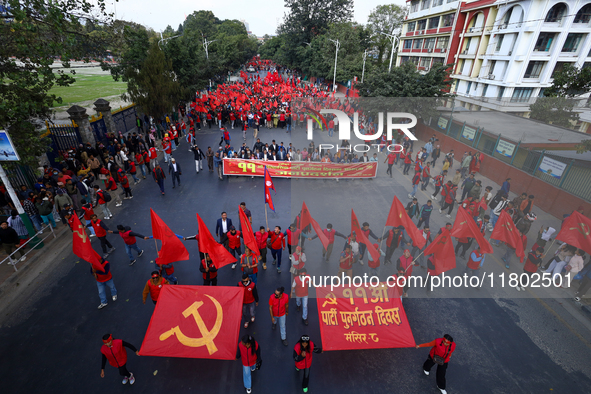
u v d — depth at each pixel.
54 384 7.04
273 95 39.66
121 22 13.88
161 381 7.16
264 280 10.16
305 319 8.40
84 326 8.46
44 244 11.63
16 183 14.29
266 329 8.41
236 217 13.98
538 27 26.70
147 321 8.65
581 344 7.11
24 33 10.19
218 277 10.28
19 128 10.87
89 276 10.31
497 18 30.88
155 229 9.25
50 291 9.63
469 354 7.38
